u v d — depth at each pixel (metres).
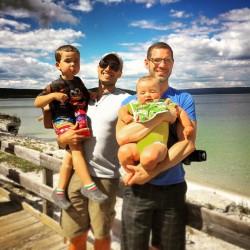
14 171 5.08
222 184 15.92
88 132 2.82
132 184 2.42
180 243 2.41
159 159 2.10
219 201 8.49
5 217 4.57
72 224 3.01
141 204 2.36
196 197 8.76
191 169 20.33
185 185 2.43
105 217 2.91
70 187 2.98
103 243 2.99
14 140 21.52
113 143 2.88
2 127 30.83
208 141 37.06
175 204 2.35
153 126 2.19
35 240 3.93
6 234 4.07
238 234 2.12
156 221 2.44
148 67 2.64
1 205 5.01
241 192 14.16
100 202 2.71
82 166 2.81
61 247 3.77
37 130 47.19
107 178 2.89
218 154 27.64
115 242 4.70
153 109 2.18
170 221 2.36
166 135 2.25
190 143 2.23
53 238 3.98
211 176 18.11
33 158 4.53
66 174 3.00
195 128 2.38
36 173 11.07
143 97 2.29
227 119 78.00
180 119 2.28
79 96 2.98
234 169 20.48
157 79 2.35
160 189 2.32
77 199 2.97
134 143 2.25
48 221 4.28
